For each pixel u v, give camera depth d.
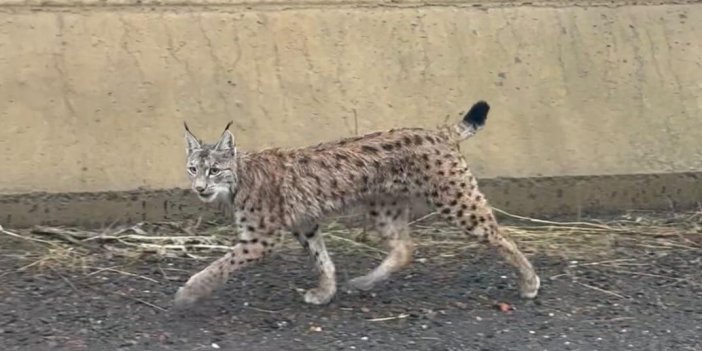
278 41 7.27
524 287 5.88
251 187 5.66
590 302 5.89
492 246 5.82
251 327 5.60
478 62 7.33
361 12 7.42
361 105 7.12
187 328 5.58
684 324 5.71
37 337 5.48
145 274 6.07
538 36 7.46
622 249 6.46
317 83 7.16
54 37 7.11
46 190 6.62
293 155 5.73
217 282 5.67
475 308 5.80
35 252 6.27
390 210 5.89
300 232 5.80
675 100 7.34
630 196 7.01
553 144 7.08
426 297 5.90
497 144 7.04
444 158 5.74
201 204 6.70
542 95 7.26
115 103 6.95
